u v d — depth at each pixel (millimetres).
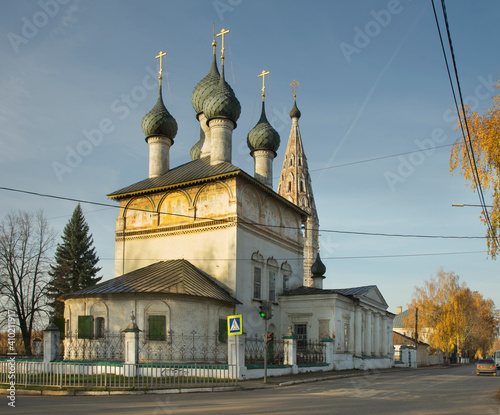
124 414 14695
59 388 22844
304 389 25500
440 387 26891
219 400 19547
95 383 24484
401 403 18641
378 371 47000
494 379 36312
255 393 23094
